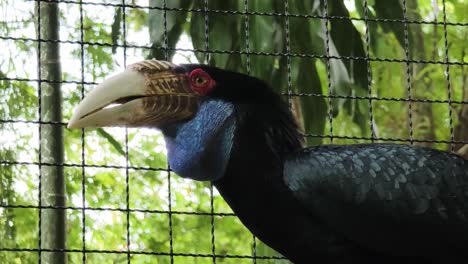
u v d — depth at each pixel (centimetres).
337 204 189
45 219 256
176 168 196
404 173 190
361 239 190
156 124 196
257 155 192
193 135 195
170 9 243
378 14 286
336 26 280
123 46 238
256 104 196
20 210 341
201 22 274
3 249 225
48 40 236
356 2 290
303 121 282
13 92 341
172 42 272
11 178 337
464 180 191
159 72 197
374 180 190
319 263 193
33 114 342
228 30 274
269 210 191
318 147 196
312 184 190
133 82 196
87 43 236
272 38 274
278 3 277
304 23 279
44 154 258
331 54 283
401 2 286
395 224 189
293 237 191
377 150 193
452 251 190
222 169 193
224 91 196
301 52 279
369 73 251
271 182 190
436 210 189
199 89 197
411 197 189
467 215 189
